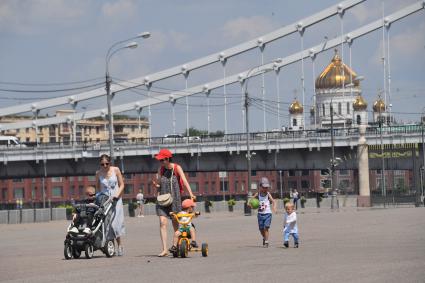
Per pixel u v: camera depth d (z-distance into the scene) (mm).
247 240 46125
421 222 62000
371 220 69000
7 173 155625
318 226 61156
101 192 33812
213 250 36469
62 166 155750
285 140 150375
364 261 28266
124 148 153625
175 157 156375
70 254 32938
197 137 153750
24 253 38875
